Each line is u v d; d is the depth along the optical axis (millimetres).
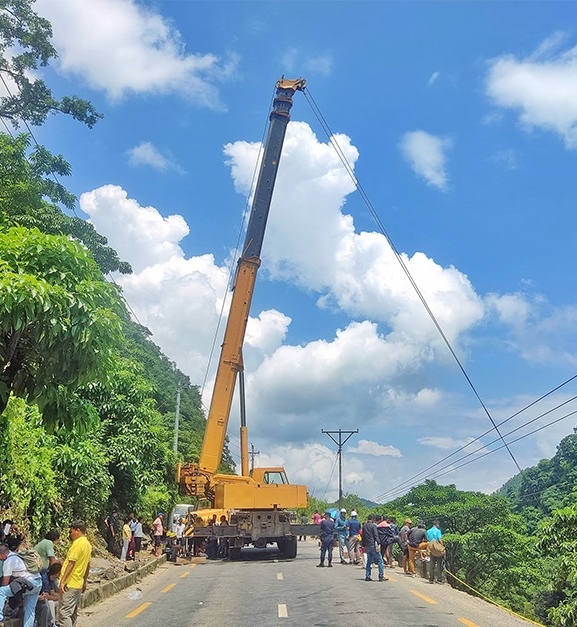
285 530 26531
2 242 8297
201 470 27047
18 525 15094
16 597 9406
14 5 25984
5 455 13898
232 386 27625
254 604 14695
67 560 10289
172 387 63906
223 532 26156
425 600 15195
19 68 26359
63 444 18547
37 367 8992
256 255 28312
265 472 27625
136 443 23828
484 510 53875
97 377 8883
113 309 8930
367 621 12445
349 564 24438
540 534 23500
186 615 13414
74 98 27078
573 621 21891
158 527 27406
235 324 27828
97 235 35656
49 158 26219
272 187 29016
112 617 13312
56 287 7953
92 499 20719
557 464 81562
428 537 19391
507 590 45188
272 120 29672
